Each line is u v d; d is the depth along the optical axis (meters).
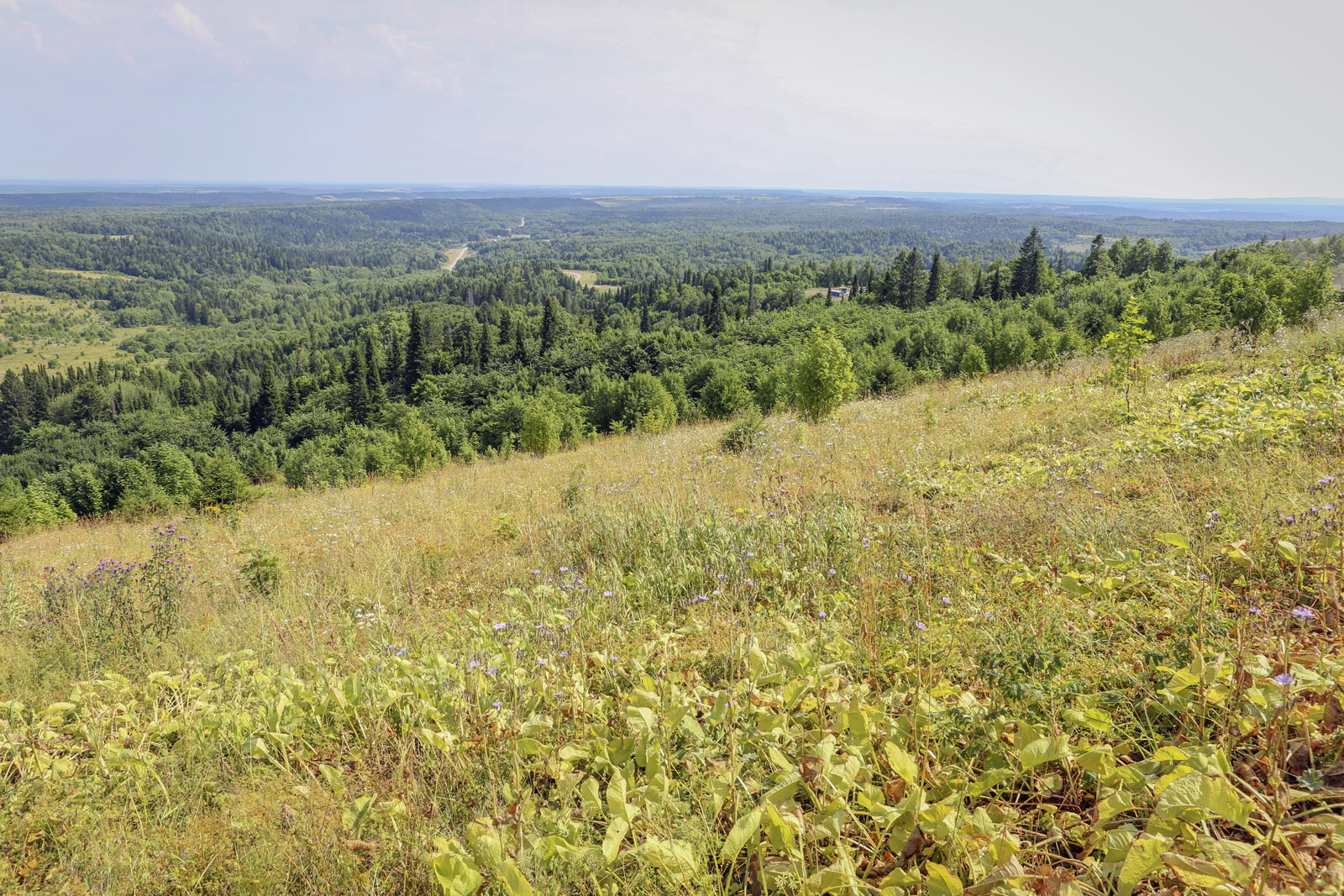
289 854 2.25
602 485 8.16
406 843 2.29
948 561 3.74
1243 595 2.73
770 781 2.29
